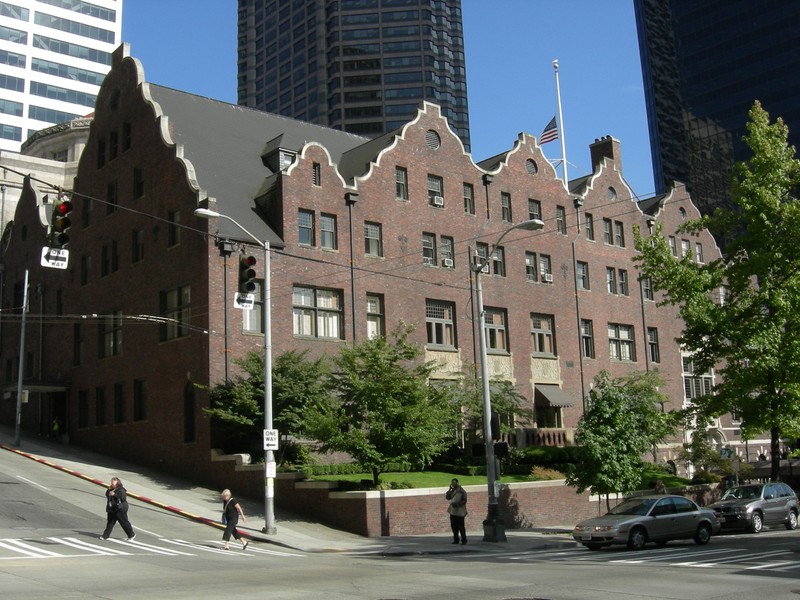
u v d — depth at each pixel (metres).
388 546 24.72
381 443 28.41
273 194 37.81
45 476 33.16
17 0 109.31
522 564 19.86
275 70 153.75
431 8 144.25
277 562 20.11
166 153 38.53
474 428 39.78
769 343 33.06
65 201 18.97
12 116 106.69
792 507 32.41
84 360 44.00
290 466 32.38
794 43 136.75
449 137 44.59
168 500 30.27
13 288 53.31
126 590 14.39
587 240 50.66
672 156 153.38
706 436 40.44
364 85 140.25
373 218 40.38
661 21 160.00
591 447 30.88
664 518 25.12
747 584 15.05
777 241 34.34
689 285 35.16
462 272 43.44
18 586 14.74
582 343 48.81
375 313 39.91
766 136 36.12
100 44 116.44
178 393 35.84
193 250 35.72
